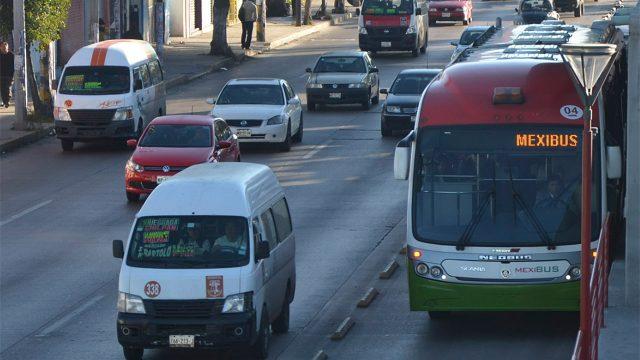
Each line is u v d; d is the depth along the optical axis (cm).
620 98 3169
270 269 2498
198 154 4084
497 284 2464
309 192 4288
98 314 2809
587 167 2014
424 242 2502
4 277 3169
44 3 5547
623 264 2959
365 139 5462
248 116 5053
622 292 2692
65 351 2519
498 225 2477
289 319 2747
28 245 3528
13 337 2625
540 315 2764
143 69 5394
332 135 5588
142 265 2380
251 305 2359
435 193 2508
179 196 2478
